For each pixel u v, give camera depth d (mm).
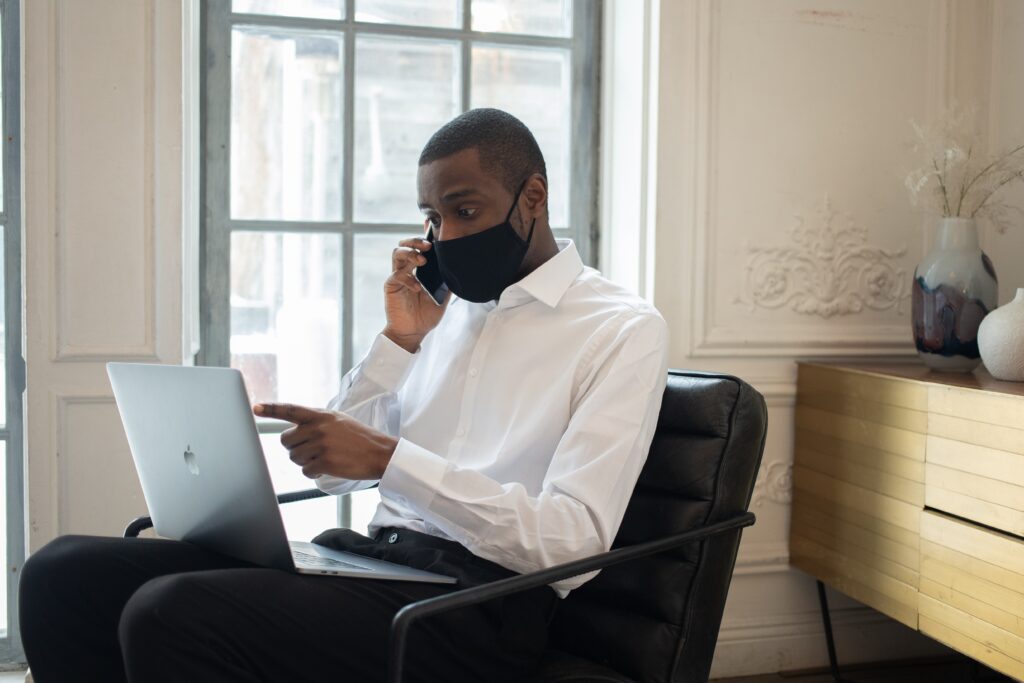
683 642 1604
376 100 2498
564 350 1694
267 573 1362
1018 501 1755
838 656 2592
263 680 1330
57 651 1473
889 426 2113
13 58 2260
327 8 2453
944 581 1934
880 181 2547
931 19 2559
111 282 2158
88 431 2168
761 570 2492
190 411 1371
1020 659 1739
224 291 2441
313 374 2514
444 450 1781
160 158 2168
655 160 2398
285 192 2469
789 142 2479
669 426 1712
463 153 1636
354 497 2557
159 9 2146
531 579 1339
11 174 2275
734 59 2434
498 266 1689
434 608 1235
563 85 2641
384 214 2531
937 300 2203
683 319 2436
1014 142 2492
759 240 2471
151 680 1231
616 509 1540
